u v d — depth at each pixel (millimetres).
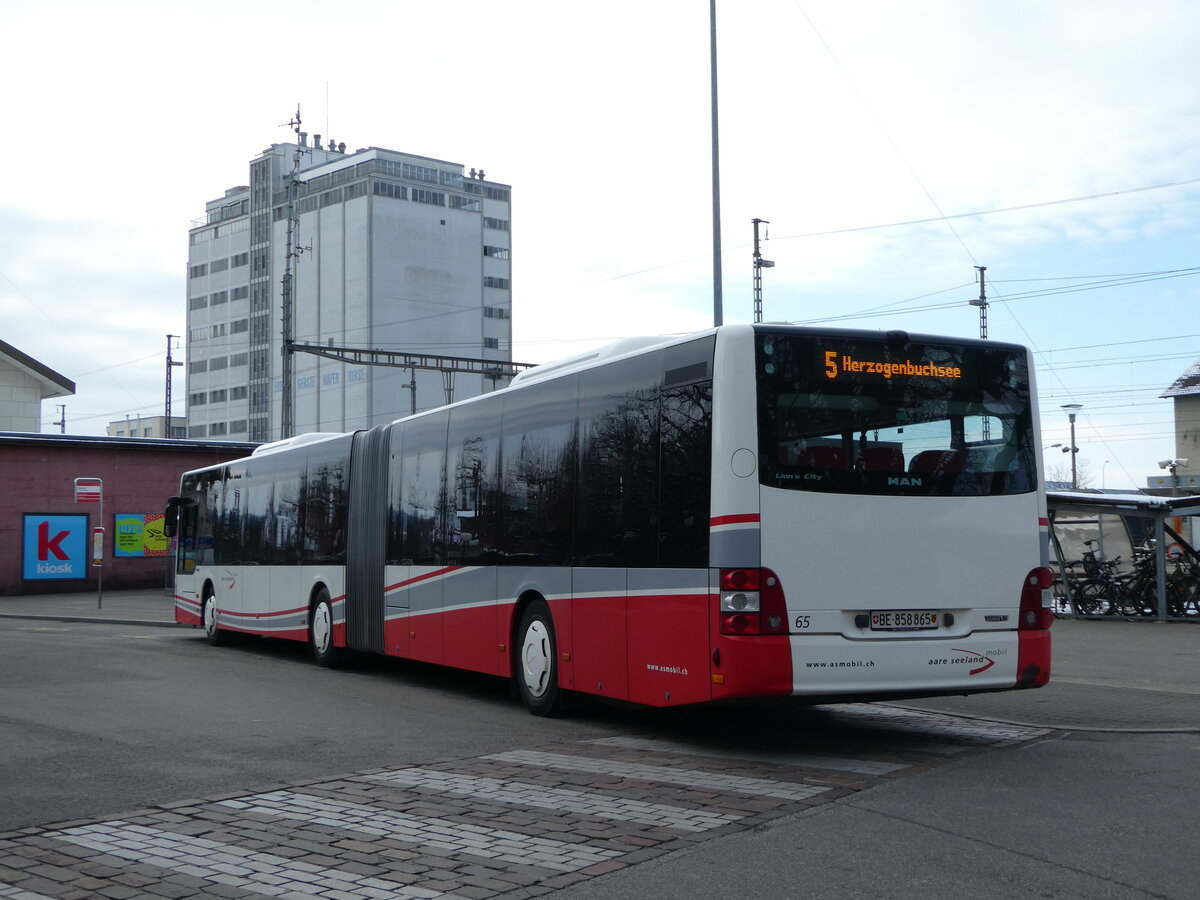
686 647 9516
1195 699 12727
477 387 124562
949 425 9859
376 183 118438
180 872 6004
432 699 13430
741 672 9023
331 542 17312
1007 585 9875
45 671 16078
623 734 10711
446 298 122375
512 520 12469
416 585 14680
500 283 129250
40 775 8602
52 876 5934
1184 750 9461
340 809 7402
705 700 9281
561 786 8133
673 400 9914
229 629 21109
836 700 9461
